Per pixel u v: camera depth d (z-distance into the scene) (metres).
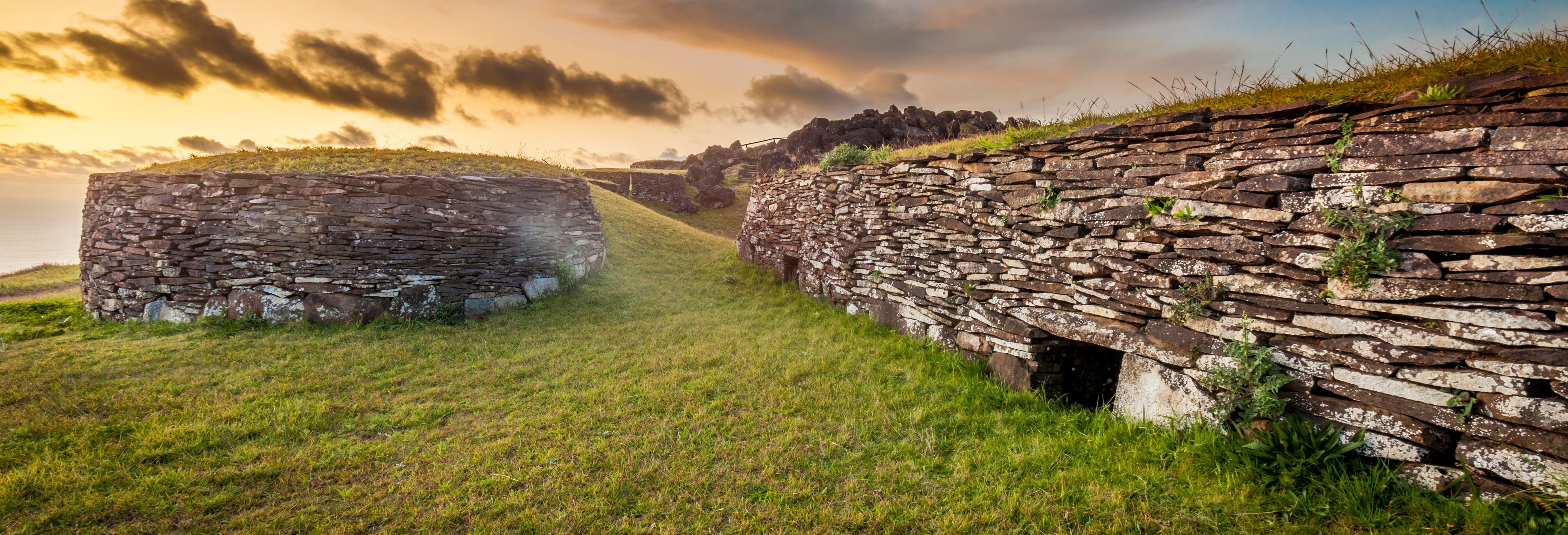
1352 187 4.05
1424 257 3.72
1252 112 4.69
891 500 4.18
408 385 6.70
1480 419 3.49
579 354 8.01
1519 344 3.34
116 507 3.98
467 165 11.91
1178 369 4.87
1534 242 3.30
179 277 9.38
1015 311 6.51
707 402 6.06
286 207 9.29
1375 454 3.86
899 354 7.62
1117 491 4.07
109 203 9.97
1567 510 3.17
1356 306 3.95
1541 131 3.37
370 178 9.62
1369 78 5.30
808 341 8.45
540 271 11.23
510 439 5.16
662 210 38.81
